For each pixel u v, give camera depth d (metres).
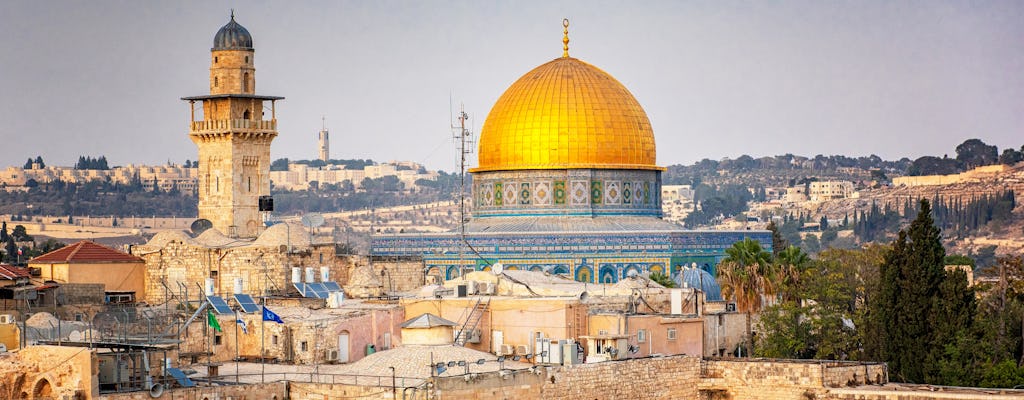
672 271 159.00
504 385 90.06
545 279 126.75
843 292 147.25
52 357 85.06
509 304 106.25
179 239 129.88
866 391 97.75
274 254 128.50
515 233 159.25
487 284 114.62
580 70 172.00
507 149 169.25
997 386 118.56
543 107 168.88
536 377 92.00
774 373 100.62
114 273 126.88
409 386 88.00
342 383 90.12
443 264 158.62
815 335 138.00
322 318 104.00
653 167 170.50
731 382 101.69
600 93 170.12
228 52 146.88
